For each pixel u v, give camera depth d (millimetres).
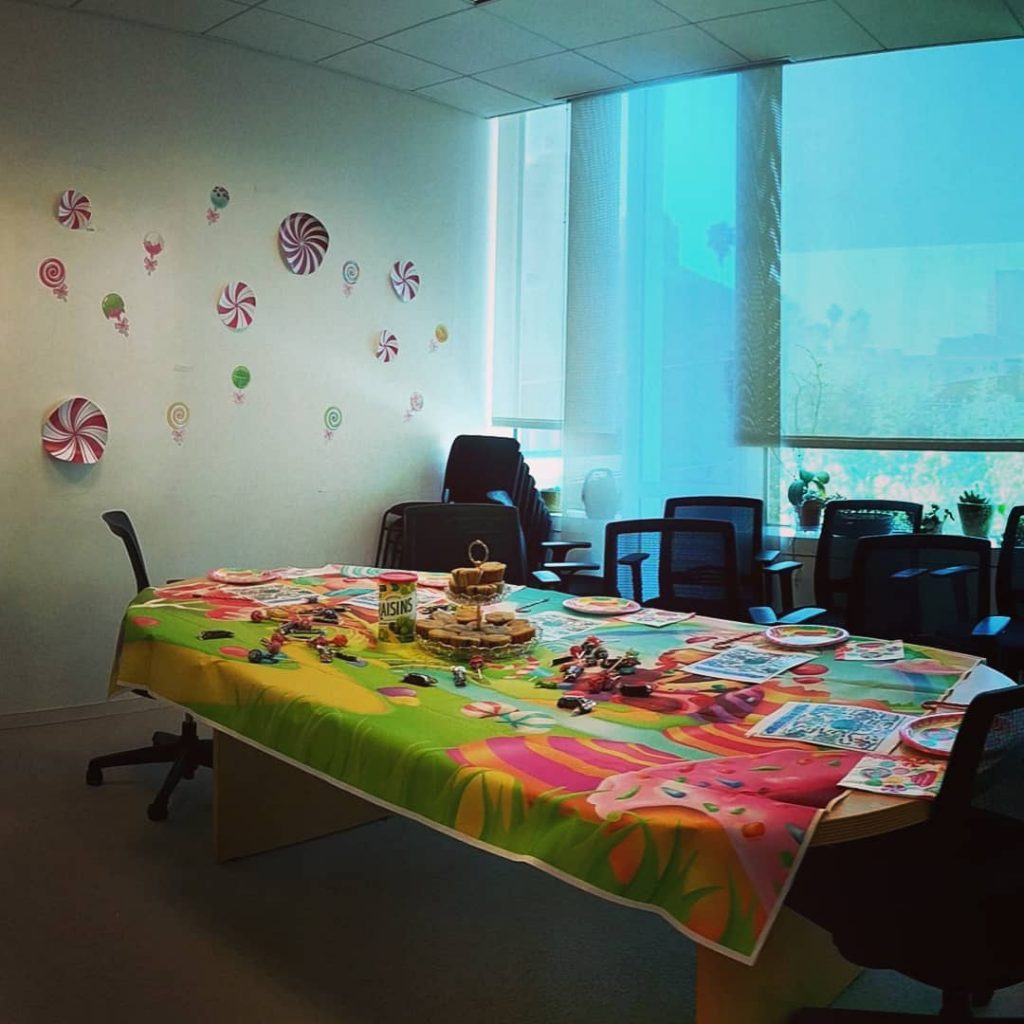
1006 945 1746
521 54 4805
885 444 4852
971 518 4676
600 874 1622
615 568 3742
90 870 3000
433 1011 2324
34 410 4320
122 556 4598
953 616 3516
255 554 5059
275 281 5027
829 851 1901
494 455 5555
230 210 4836
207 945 2598
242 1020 2281
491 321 6117
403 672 2443
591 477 5551
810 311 5027
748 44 4598
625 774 1777
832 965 2277
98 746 4078
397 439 5633
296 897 2865
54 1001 2342
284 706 2256
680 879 1575
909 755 1845
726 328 5090
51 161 4289
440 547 3820
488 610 3107
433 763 1871
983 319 4641
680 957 2570
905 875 1816
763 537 4801
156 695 2754
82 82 4344
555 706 2182
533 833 1706
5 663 4316
